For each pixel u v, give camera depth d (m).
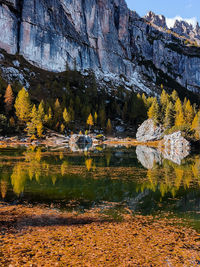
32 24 135.00
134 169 32.41
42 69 138.38
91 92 138.62
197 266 8.21
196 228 12.09
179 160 44.66
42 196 17.67
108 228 11.69
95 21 182.88
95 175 27.17
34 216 13.12
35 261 8.17
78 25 168.38
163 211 15.00
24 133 78.50
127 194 19.30
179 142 72.50
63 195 18.22
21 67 123.00
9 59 119.94
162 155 53.03
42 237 10.25
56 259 8.35
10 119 75.50
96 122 112.31
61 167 31.72
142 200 17.59
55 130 92.25
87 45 174.12
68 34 157.88
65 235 10.55
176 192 20.27
